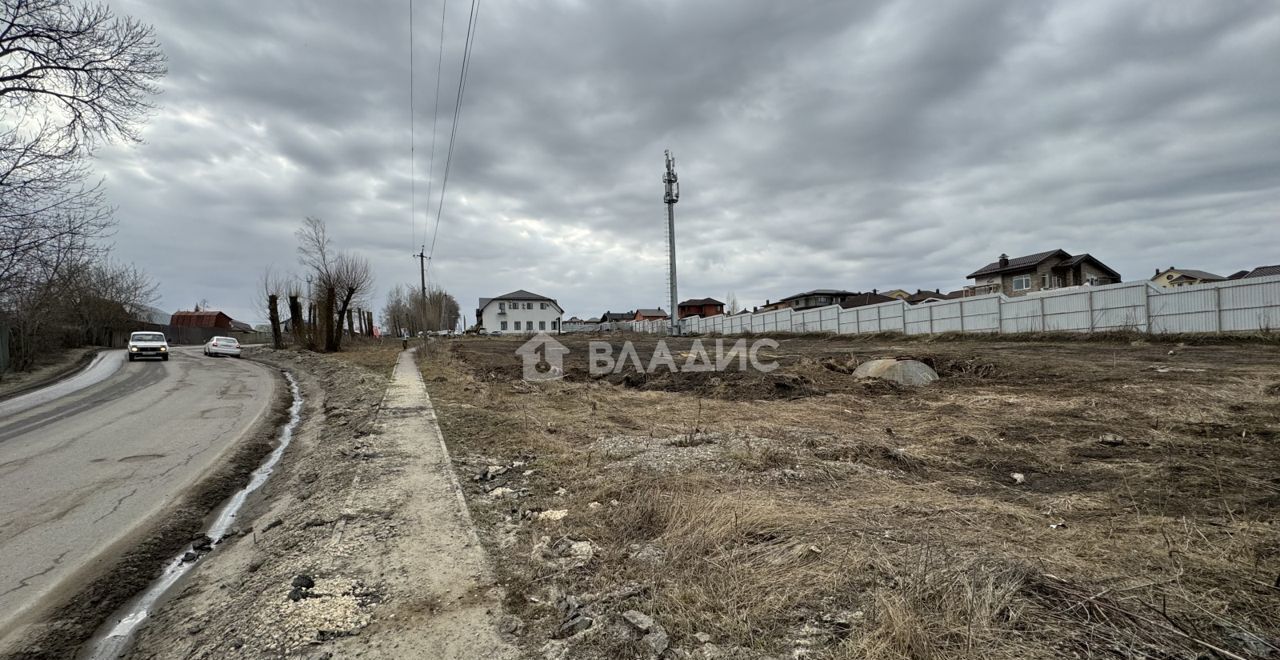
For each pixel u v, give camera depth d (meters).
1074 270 39.81
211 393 13.30
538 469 5.45
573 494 4.53
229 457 6.71
